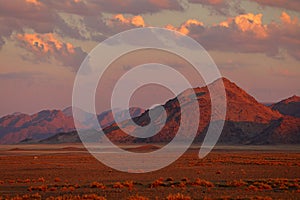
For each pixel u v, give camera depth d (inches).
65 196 1467.8
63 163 3590.1
